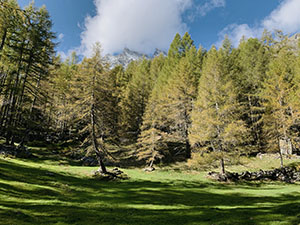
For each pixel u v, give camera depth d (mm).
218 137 23375
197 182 22062
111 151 36344
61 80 37469
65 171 20250
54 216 8328
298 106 26500
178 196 15773
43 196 11516
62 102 37469
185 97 32969
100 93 22391
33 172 16500
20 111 27812
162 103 35500
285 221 7941
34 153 27766
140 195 15211
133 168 29641
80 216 8836
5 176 13328
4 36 23828
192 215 9891
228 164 28812
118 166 29906
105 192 15172
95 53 22625
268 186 21203
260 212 9914
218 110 24062
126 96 41625
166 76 48406
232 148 23703
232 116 24250
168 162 31312
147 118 34156
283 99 28688
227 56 41938
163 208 11555
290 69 34125
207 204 13156
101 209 10508
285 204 11805
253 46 44906
